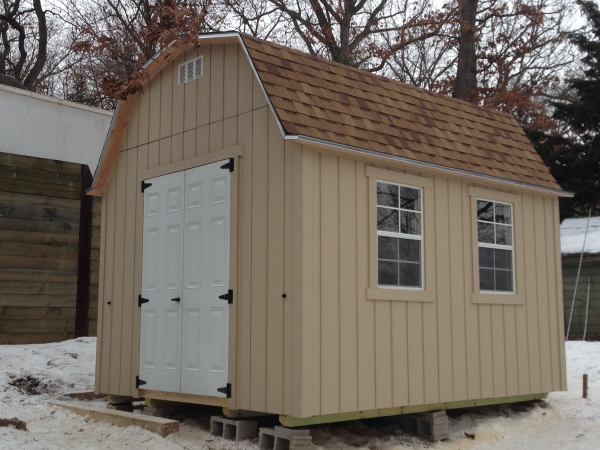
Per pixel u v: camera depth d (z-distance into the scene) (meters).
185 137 8.57
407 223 8.20
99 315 9.45
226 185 7.86
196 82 8.53
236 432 7.44
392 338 7.77
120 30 23.27
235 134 7.89
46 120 12.30
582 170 21.86
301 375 6.79
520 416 9.25
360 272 7.52
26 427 7.53
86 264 12.14
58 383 9.90
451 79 25.20
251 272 7.48
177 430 7.50
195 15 8.45
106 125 13.15
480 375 8.73
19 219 11.40
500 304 9.15
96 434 7.57
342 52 22.95
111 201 9.56
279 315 7.11
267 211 7.39
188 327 8.09
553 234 10.12
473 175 8.77
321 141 7.13
